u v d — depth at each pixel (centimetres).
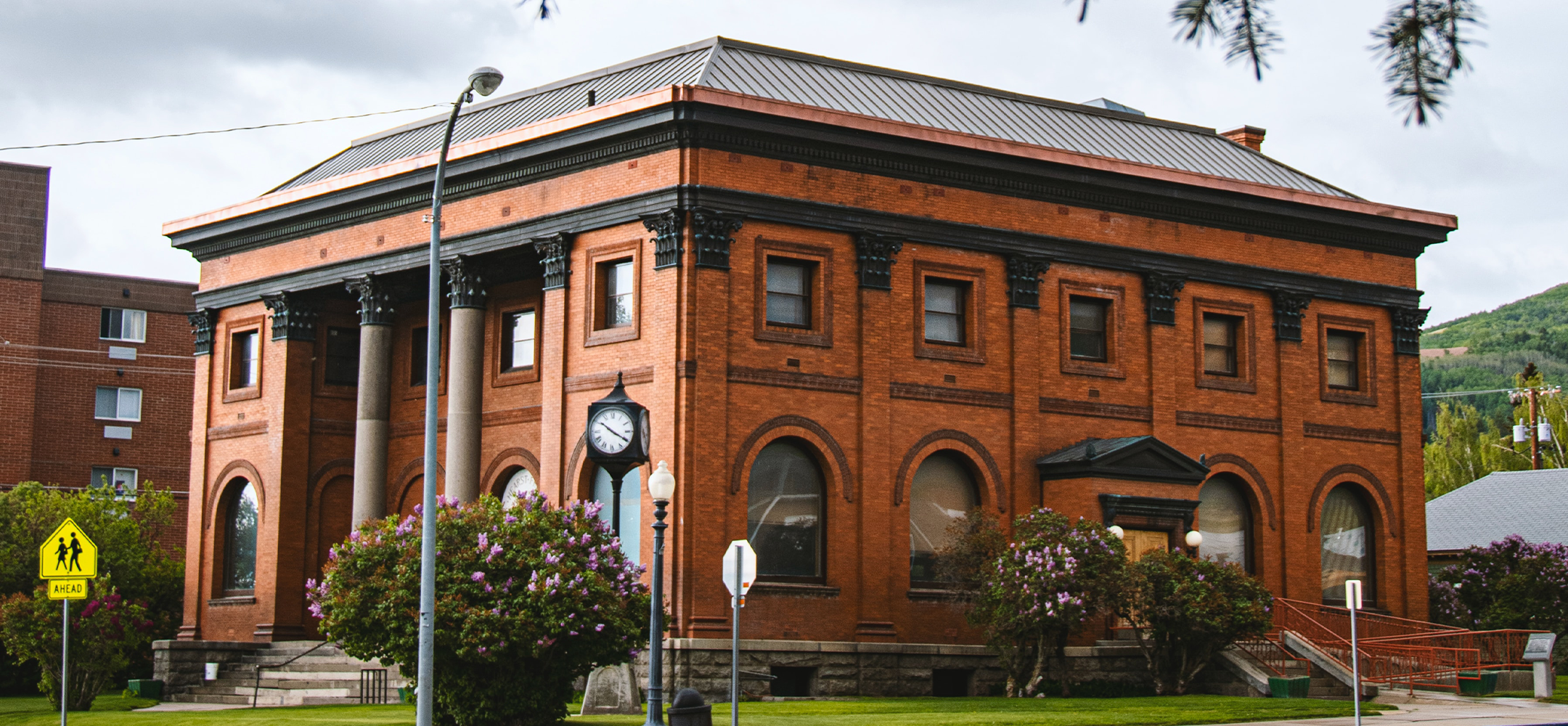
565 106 4062
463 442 3850
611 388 3522
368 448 4141
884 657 3531
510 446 3884
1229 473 4122
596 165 3597
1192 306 4109
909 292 3681
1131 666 3762
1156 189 4009
